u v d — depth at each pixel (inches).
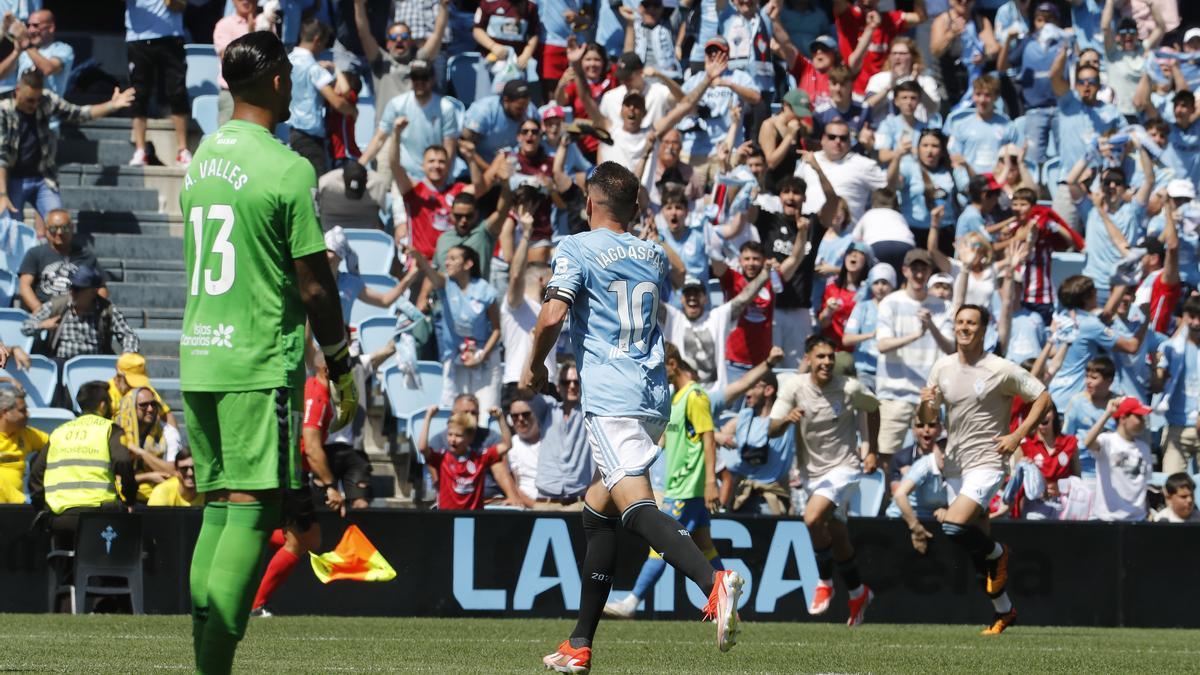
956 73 2320.4
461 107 1950.1
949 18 2298.2
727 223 1822.1
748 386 1584.6
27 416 1494.8
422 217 1845.5
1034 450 1628.9
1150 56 2333.9
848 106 2065.7
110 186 2000.5
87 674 769.6
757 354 1736.0
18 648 948.0
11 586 1370.6
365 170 1835.6
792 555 1478.8
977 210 1956.2
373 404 1721.2
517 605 1433.3
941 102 2298.2
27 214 1877.5
